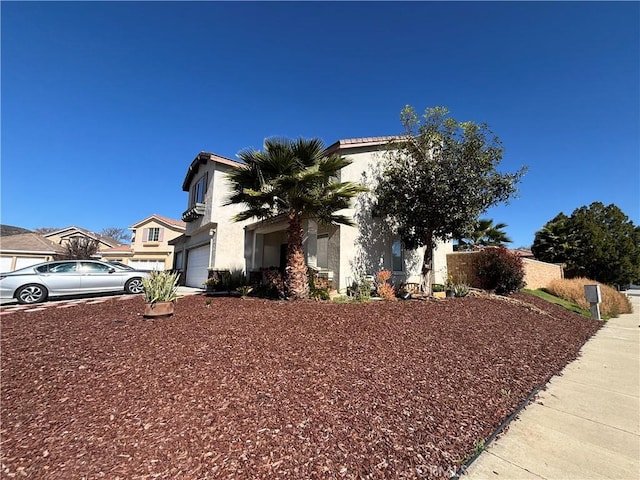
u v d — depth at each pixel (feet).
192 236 63.21
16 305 29.17
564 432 10.39
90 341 15.51
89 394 10.43
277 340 15.70
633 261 68.23
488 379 13.96
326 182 28.12
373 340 16.69
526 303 33.99
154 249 97.14
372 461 7.89
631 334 27.48
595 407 12.42
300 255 28.25
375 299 29.96
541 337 22.38
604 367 17.75
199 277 55.98
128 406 9.73
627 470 8.39
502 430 10.28
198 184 59.36
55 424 8.82
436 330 19.74
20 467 7.18
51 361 13.01
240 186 29.40
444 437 9.32
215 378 11.60
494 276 40.75
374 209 37.93
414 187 34.09
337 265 34.55
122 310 24.13
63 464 7.29
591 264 68.59
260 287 35.40
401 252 41.27
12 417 9.12
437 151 33.76
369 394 11.27
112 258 97.45
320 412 9.87
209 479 6.91
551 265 57.06
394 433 9.17
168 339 15.69
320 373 12.52
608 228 72.95
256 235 44.04
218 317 20.21
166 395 10.38
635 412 12.01
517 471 8.19
